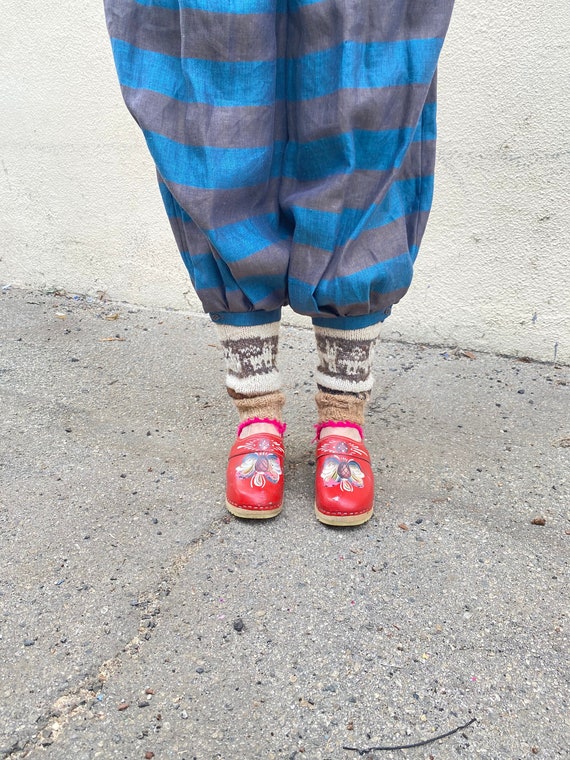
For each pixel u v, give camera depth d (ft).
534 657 3.13
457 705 2.90
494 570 3.68
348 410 4.26
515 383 5.84
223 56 3.27
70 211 7.88
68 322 7.43
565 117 5.44
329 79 3.31
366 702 2.91
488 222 5.96
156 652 3.17
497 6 5.37
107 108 7.23
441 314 6.42
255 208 3.66
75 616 3.37
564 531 4.00
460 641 3.22
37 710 2.88
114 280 7.95
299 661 3.11
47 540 3.93
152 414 5.49
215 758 2.68
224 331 4.06
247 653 3.16
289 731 2.79
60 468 4.71
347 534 3.99
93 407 5.60
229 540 3.95
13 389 5.89
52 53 7.30
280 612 3.40
